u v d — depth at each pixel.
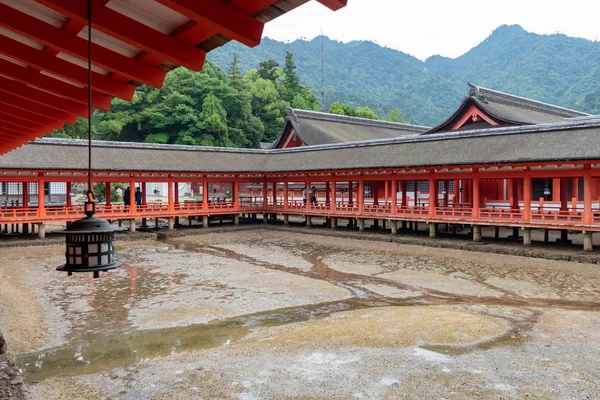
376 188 35.78
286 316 14.30
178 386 8.65
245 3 3.29
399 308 14.59
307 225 37.19
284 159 40.34
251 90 88.00
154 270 21.36
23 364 10.33
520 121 35.44
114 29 3.87
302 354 10.26
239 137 78.12
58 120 8.37
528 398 7.87
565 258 22.23
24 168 27.34
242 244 30.02
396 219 30.66
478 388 8.28
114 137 72.38
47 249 26.58
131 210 32.44
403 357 9.91
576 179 31.77
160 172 32.84
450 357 9.86
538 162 23.31
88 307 15.16
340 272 21.06
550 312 13.71
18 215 29.17
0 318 13.72
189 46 4.27
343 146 37.94
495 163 24.84
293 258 24.81
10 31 4.86
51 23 4.43
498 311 14.03
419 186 42.03
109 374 9.40
